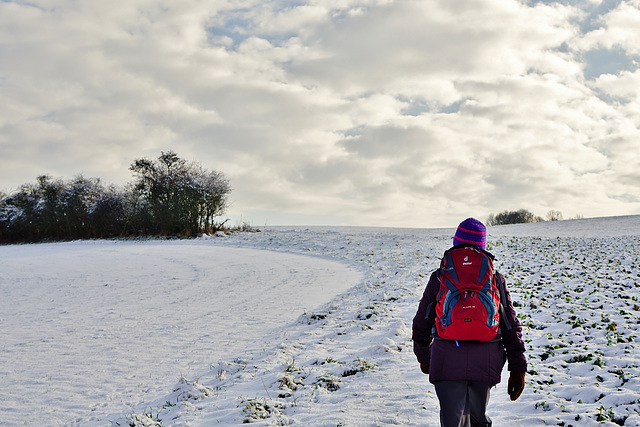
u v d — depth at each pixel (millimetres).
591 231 43875
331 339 9695
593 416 4812
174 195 42688
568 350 7668
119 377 8188
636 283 14406
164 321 12727
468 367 3229
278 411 5719
